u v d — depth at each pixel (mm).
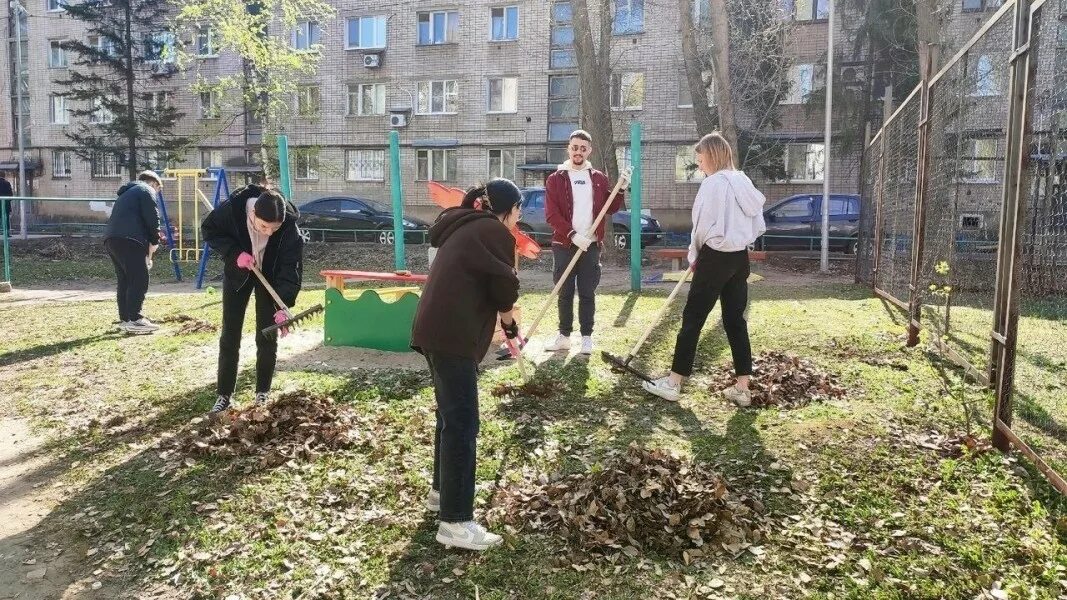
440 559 3031
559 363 5766
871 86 22641
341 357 6168
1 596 2871
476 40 28203
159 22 27922
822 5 24625
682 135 26047
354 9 29406
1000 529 3109
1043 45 5227
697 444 4035
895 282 8883
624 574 2875
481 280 3100
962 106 6172
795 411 4539
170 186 28812
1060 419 4309
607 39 17141
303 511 3424
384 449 4027
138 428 4594
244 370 5777
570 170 6004
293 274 4660
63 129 33688
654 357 6031
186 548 3154
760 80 23438
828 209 15766
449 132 28828
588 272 6027
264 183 4734
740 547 3021
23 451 4344
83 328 8055
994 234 7508
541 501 3396
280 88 22875
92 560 3117
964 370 5387
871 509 3312
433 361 3100
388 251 18016
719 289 4609
